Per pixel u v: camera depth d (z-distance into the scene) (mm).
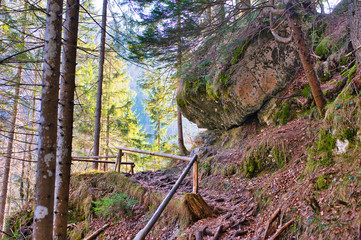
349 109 4266
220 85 9109
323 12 6473
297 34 5551
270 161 6293
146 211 6289
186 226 5020
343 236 2969
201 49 6859
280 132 6805
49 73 3318
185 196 5234
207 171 8117
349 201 3273
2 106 5414
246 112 9203
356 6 4969
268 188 5074
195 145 12578
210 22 6082
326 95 6227
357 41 4984
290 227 3787
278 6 7320
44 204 3123
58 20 3439
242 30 6980
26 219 7250
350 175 3576
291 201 4172
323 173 4086
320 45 7996
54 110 3318
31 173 11102
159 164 18422
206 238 4406
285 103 8023
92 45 9023
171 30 6164
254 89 8633
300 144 5965
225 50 7109
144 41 6398
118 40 4508
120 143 19703
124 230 5965
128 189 7113
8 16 4504
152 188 6848
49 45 3350
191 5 5574
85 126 15242
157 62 7672
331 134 4512
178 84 11742
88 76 16234
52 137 3262
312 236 3328
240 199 5570
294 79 8219
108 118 17688
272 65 8320
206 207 5191
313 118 6480
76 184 7852
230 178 6957
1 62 3221
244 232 4301
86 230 6598
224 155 8391
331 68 7398
